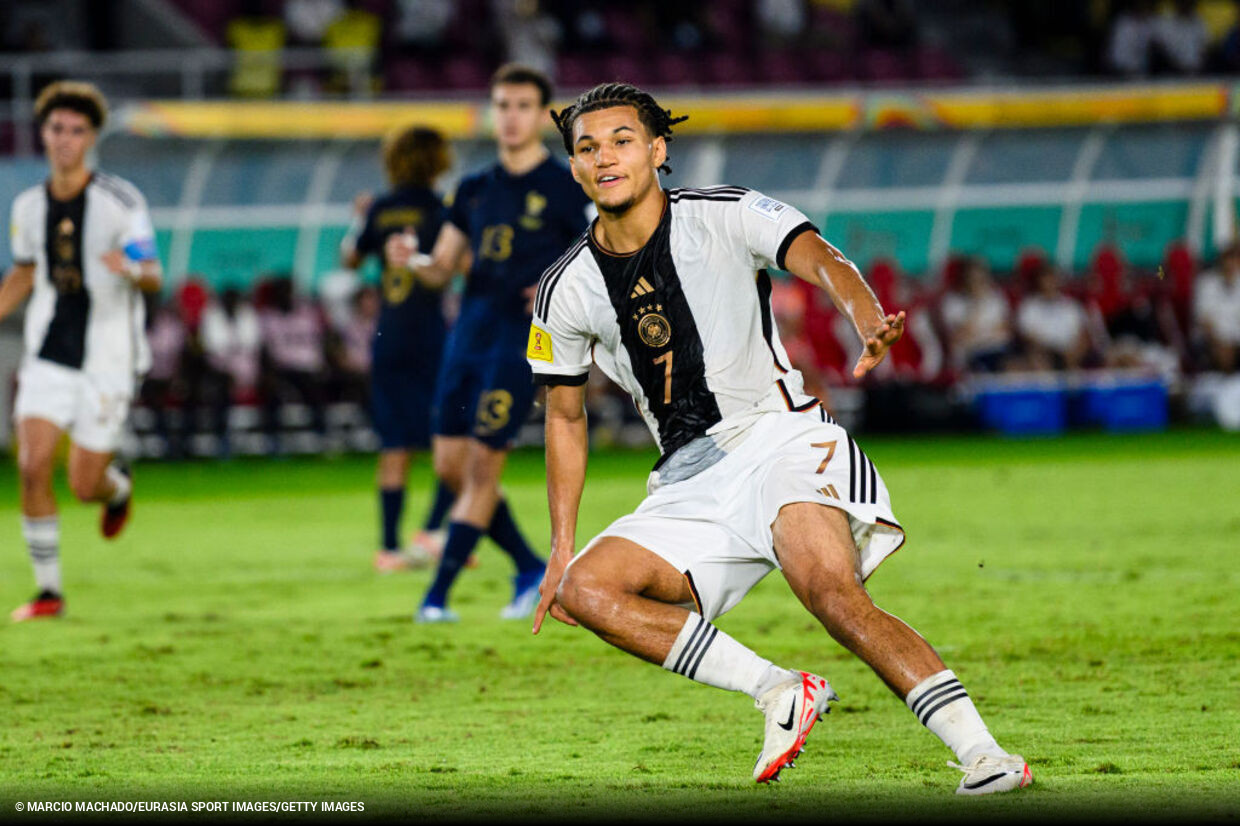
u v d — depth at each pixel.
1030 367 67.62
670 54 88.56
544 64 85.44
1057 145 75.19
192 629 22.94
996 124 70.38
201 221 69.50
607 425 67.31
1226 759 13.18
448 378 24.22
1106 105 70.81
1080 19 96.69
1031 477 47.03
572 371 13.65
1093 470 48.94
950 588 25.16
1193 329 69.69
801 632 21.34
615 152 12.69
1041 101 70.50
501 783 12.88
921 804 11.63
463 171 70.06
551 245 23.44
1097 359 68.62
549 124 63.91
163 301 68.44
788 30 93.06
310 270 70.81
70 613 24.84
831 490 12.60
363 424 65.19
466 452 24.41
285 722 16.00
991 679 17.42
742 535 12.87
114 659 20.23
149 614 24.62
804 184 74.81
